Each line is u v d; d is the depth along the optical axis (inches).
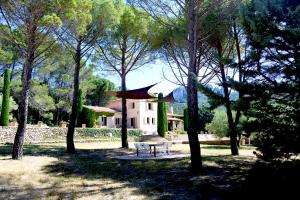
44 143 939.3
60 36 577.6
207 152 694.5
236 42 556.7
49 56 599.8
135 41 757.3
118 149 778.2
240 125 290.0
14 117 1451.8
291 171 275.0
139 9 607.8
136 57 762.2
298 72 252.5
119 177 450.6
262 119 283.4
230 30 558.3
